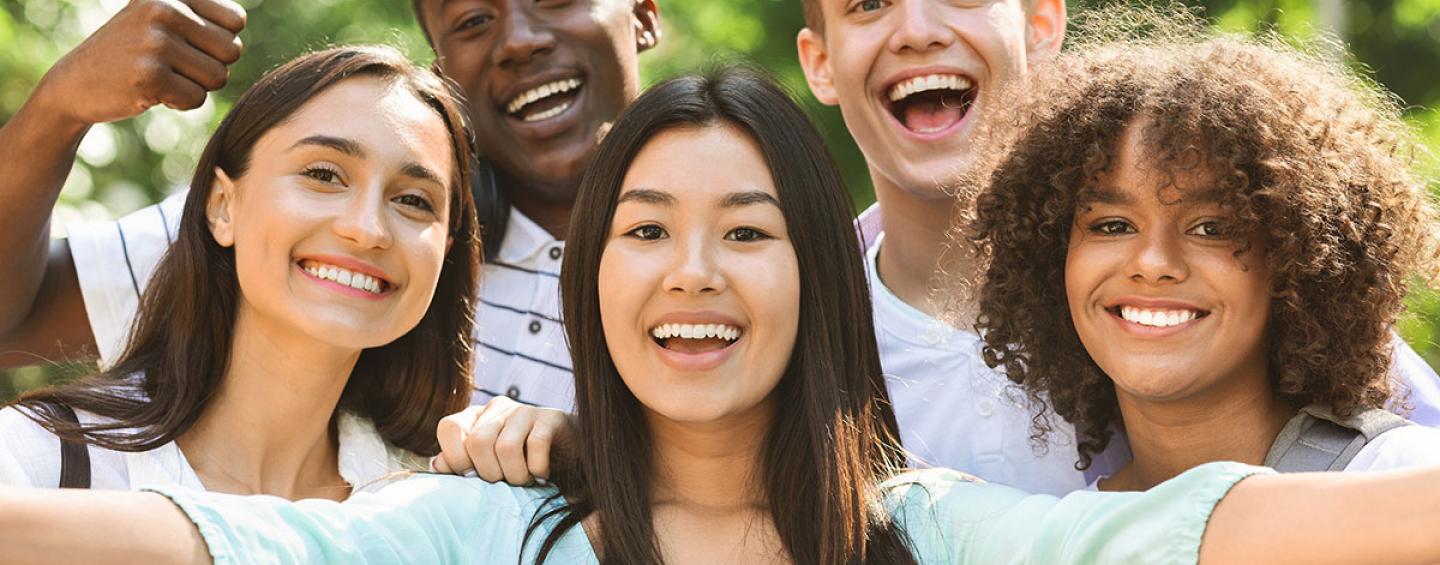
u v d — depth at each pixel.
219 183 1.86
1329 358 1.75
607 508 1.70
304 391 1.85
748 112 1.72
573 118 2.33
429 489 1.67
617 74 2.36
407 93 1.87
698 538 1.72
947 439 2.05
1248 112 1.72
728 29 4.51
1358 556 1.44
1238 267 1.72
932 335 2.09
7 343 2.12
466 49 2.33
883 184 2.20
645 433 1.75
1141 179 1.73
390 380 1.95
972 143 2.12
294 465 1.87
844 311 1.73
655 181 1.70
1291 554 1.46
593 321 1.73
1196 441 1.79
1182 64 1.78
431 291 1.86
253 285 1.81
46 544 1.45
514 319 2.22
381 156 1.82
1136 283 1.74
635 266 1.69
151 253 2.13
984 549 1.65
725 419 1.73
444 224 1.87
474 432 1.72
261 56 4.24
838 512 1.69
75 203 3.47
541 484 1.73
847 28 2.20
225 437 1.85
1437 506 1.42
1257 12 4.18
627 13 2.37
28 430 1.77
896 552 1.69
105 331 2.11
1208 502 1.50
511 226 2.26
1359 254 1.75
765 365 1.70
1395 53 4.73
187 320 1.84
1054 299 1.85
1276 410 1.79
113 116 1.95
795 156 1.72
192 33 1.93
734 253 1.70
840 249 1.73
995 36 2.15
